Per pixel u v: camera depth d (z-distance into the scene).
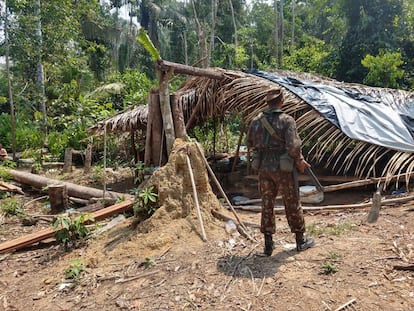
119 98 17.66
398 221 4.53
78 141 12.12
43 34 14.51
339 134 6.48
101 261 4.10
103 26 22.78
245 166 9.16
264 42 32.16
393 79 15.16
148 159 7.09
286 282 3.26
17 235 5.67
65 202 6.76
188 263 3.75
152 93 6.98
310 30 33.91
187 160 4.68
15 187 8.12
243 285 3.28
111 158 11.38
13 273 4.20
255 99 7.10
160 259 3.89
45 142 13.98
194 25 30.61
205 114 8.32
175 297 3.21
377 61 15.13
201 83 8.30
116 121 8.70
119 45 27.20
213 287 3.29
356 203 5.96
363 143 6.34
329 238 4.14
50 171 10.80
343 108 6.75
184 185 4.66
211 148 11.11
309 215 5.39
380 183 6.20
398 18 17.23
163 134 6.96
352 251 3.73
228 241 4.18
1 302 3.58
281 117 3.52
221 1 30.34
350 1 17.78
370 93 8.09
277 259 3.68
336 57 18.45
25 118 15.89
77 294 3.52
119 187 8.59
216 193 7.36
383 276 3.24
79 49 17.48
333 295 3.03
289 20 34.53
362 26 17.39
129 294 3.36
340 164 7.46
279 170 3.53
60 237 4.64
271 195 3.69
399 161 6.04
